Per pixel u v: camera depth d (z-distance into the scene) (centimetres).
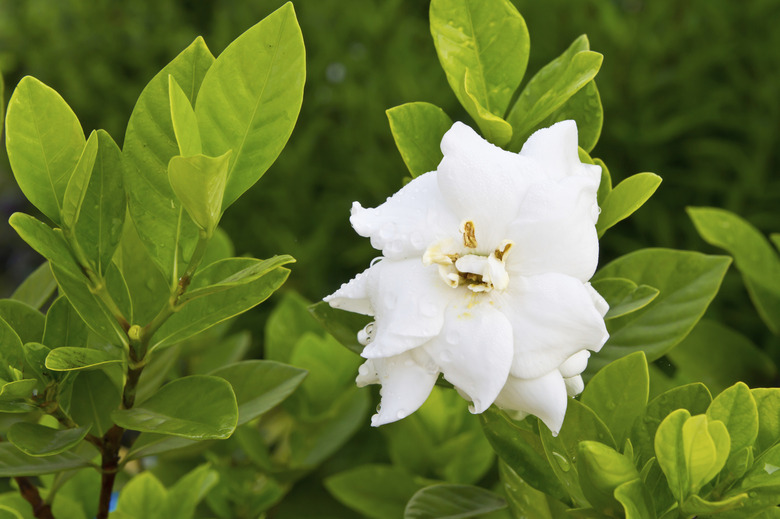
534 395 50
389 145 117
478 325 50
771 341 87
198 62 55
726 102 109
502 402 51
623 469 52
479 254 51
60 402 57
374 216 52
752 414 52
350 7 127
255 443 71
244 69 53
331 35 125
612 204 55
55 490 60
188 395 54
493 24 57
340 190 123
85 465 56
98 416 60
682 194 111
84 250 54
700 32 109
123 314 56
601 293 58
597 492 52
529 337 50
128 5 139
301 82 53
